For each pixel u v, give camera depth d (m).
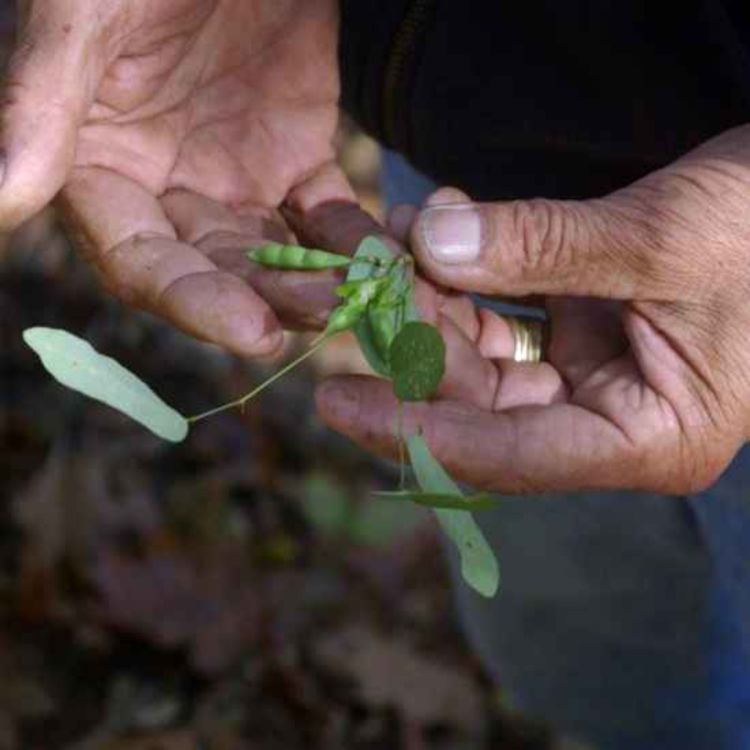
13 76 0.69
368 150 1.60
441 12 0.78
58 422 1.30
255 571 1.25
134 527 1.25
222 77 0.77
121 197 0.73
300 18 0.78
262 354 0.69
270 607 1.23
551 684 1.05
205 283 0.69
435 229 0.68
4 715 1.14
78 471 1.27
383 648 1.23
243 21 0.76
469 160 0.81
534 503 0.96
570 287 0.69
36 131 0.69
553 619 1.02
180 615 1.21
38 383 1.33
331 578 1.27
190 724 1.16
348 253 0.76
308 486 1.33
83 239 0.73
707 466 0.71
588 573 0.99
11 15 1.48
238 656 1.20
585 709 1.06
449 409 0.70
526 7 0.76
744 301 0.69
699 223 0.68
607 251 0.68
